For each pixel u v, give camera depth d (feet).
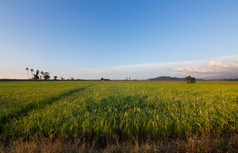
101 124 9.11
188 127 9.00
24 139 8.83
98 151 7.82
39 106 17.75
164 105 17.24
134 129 9.11
